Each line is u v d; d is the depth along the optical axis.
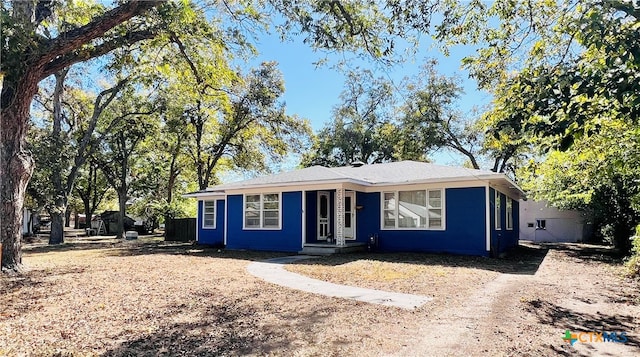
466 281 8.62
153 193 34.81
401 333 5.03
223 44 10.63
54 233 22.48
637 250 10.33
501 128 4.11
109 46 9.47
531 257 14.11
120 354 4.34
